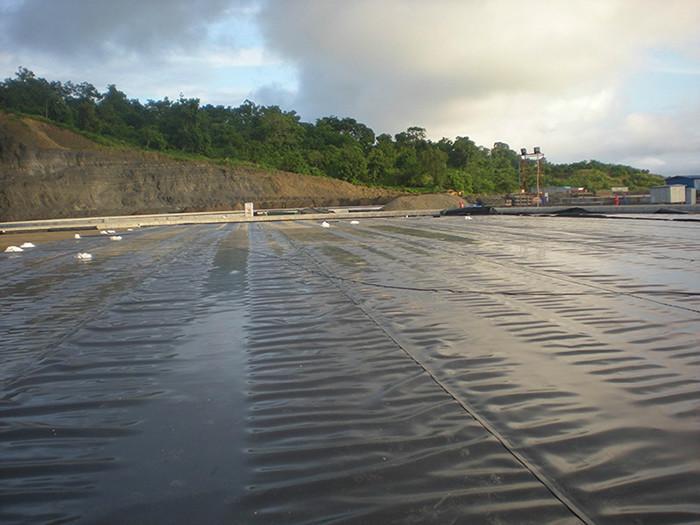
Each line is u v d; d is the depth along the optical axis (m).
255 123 95.00
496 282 8.84
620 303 6.98
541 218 28.75
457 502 2.61
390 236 19.77
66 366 5.10
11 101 72.62
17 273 12.09
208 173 65.44
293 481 2.87
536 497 2.63
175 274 11.04
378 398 4.00
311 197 67.25
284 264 12.14
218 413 3.84
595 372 4.42
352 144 93.94
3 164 57.47
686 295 7.35
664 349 4.99
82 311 7.60
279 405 3.95
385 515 2.53
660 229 18.73
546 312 6.61
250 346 5.54
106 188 59.56
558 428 3.39
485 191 90.75
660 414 3.56
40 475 3.04
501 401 3.86
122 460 3.19
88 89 86.31
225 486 2.85
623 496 2.62
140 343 5.80
